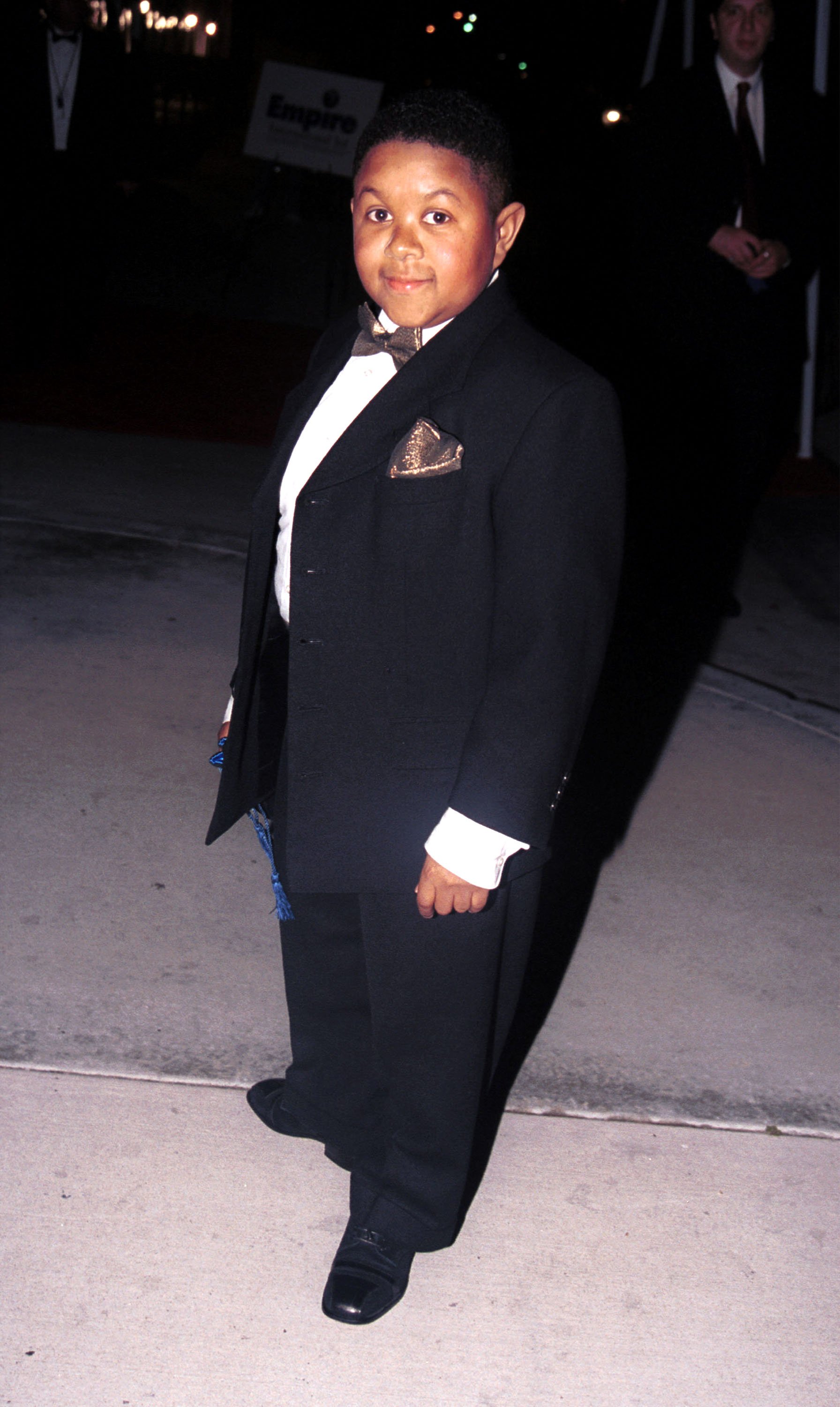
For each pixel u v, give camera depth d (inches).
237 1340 75.7
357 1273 77.9
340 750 68.4
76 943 106.8
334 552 64.9
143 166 274.8
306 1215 84.4
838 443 266.7
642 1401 74.2
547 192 463.2
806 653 177.5
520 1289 80.5
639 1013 104.9
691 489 193.8
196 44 618.8
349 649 66.3
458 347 63.6
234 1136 89.8
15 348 273.0
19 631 159.6
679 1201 87.5
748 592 195.5
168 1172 86.4
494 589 64.6
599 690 159.2
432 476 62.6
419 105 60.7
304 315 347.6
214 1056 96.3
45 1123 88.9
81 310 278.7
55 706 143.3
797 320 239.9
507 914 72.5
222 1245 81.6
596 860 125.6
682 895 121.1
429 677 66.6
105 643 159.2
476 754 63.6
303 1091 85.7
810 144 166.6
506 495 62.2
